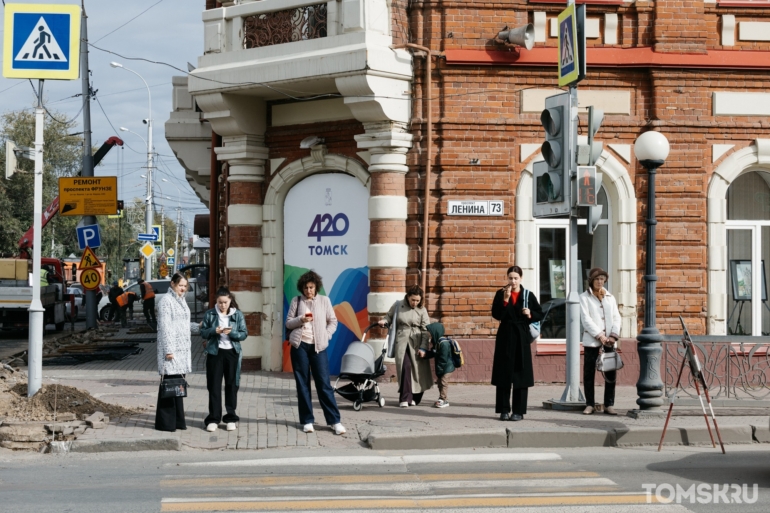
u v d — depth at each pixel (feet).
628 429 37.14
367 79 49.80
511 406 41.73
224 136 57.57
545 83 52.47
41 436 35.76
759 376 43.29
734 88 53.36
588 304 42.55
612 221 53.52
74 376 57.11
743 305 54.80
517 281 40.19
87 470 31.53
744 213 54.95
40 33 44.45
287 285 57.52
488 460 33.42
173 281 37.81
